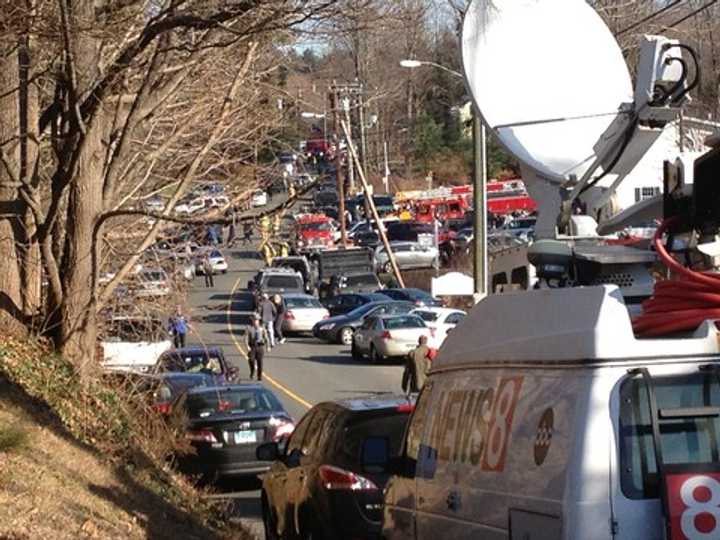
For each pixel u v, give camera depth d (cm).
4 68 1547
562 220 1046
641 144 1006
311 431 1434
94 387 1612
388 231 7288
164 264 1741
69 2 1397
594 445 605
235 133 1716
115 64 1435
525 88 1150
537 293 699
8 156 1570
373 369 3928
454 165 9575
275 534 1543
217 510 1587
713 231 728
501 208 8219
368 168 8856
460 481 779
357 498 1274
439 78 8606
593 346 614
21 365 1520
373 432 1296
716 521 585
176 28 1429
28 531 967
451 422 812
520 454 684
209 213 1580
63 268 1581
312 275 6134
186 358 2489
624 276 860
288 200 1552
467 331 812
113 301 1717
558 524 625
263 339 3934
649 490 599
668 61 964
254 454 1927
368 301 5222
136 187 1678
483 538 734
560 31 1183
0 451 1173
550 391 655
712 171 720
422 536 853
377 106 7306
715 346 612
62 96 1547
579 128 1134
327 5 1335
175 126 1722
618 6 2252
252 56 1634
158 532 1196
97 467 1348
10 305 1616
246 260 6059
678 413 596
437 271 5509
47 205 1808
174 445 1758
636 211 1026
